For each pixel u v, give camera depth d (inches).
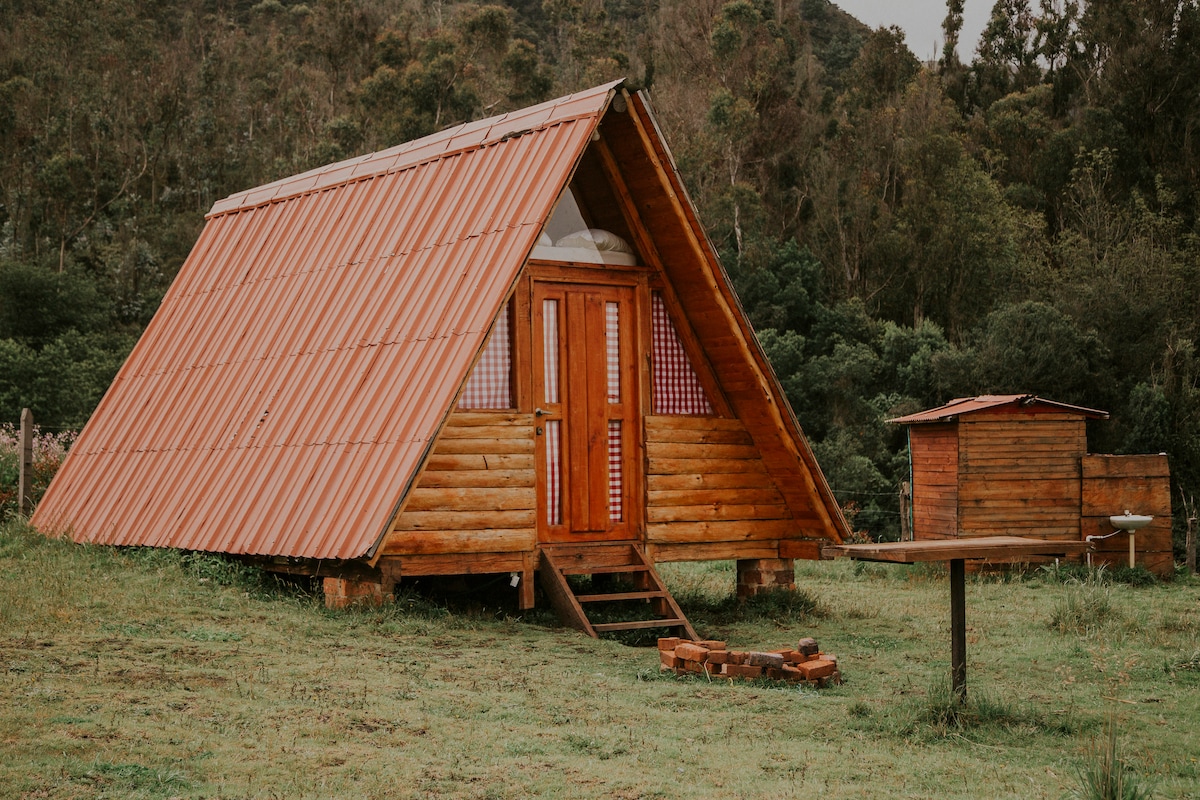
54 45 2925.7
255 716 297.1
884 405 1568.7
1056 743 320.8
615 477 561.9
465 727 303.4
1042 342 1476.4
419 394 483.2
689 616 572.1
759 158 2406.5
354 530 464.8
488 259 502.6
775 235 2265.0
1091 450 1412.4
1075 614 551.2
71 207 2354.8
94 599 442.9
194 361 646.5
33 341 1726.1
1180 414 1423.5
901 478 1414.9
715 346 581.9
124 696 305.0
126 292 2084.2
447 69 2706.7
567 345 549.3
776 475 600.7
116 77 2785.4
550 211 499.8
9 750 253.1
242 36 3533.5
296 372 564.4
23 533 617.3
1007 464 825.5
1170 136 2272.4
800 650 404.5
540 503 535.2
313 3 4325.8
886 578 766.5
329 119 2888.8
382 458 478.0
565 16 3474.4
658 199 552.7
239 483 541.3
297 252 639.8
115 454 642.8
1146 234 1900.8
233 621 433.7
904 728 325.4
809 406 1641.2
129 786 238.7
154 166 2583.7
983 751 308.0
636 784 259.1
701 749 295.0
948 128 2329.0
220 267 695.1
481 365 525.0
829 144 2488.9
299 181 697.6
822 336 1849.2
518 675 378.9
